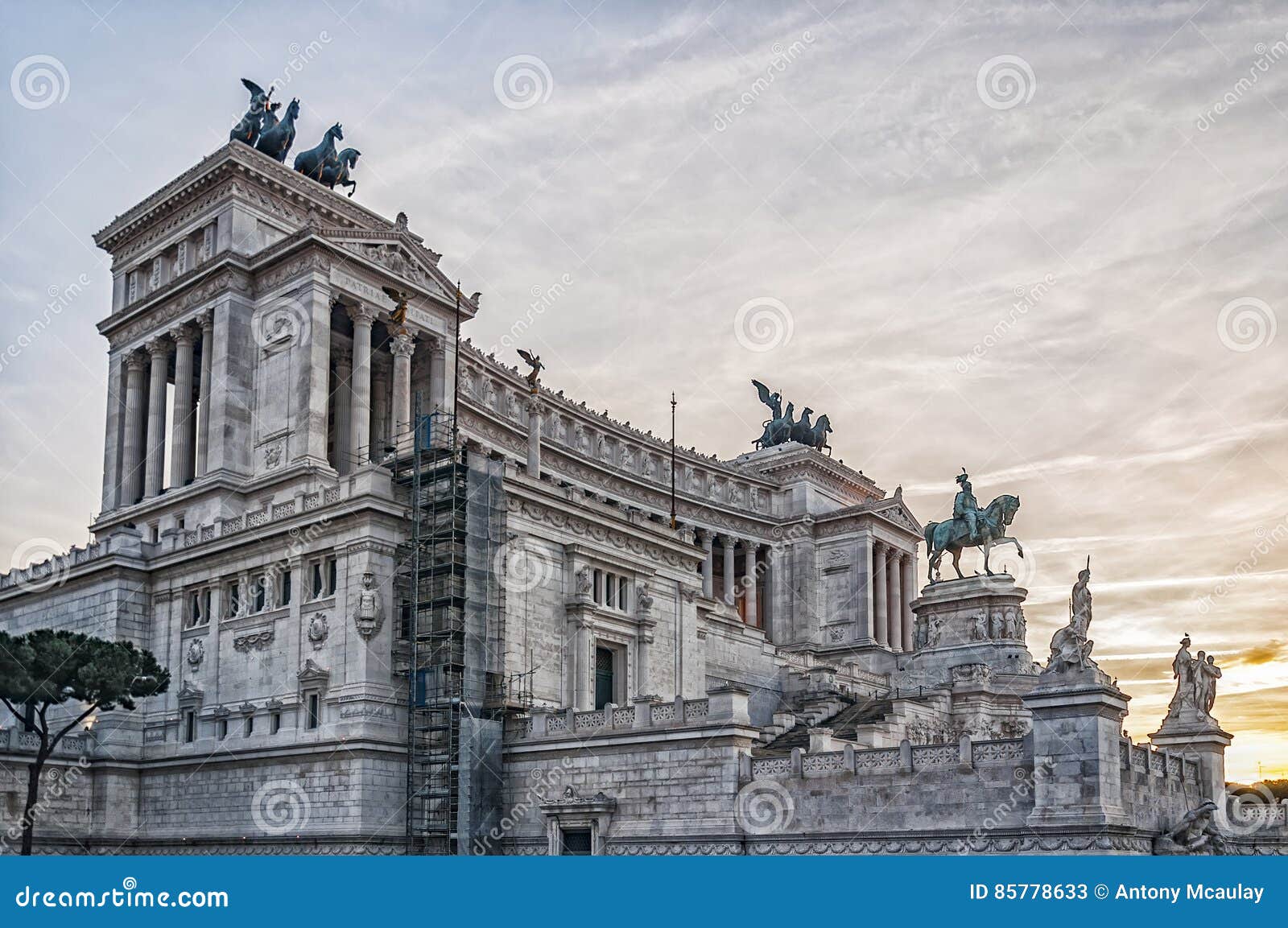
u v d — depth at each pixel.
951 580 114.75
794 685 104.94
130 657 72.19
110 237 115.88
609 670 87.25
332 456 109.25
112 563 85.38
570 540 84.50
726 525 149.25
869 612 147.12
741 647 104.06
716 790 63.72
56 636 70.44
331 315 106.31
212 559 83.38
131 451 109.69
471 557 75.69
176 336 106.69
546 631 81.38
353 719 72.00
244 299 102.25
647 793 66.00
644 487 138.62
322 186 109.69
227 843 76.06
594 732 68.62
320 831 71.62
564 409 133.12
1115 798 55.47
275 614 78.56
